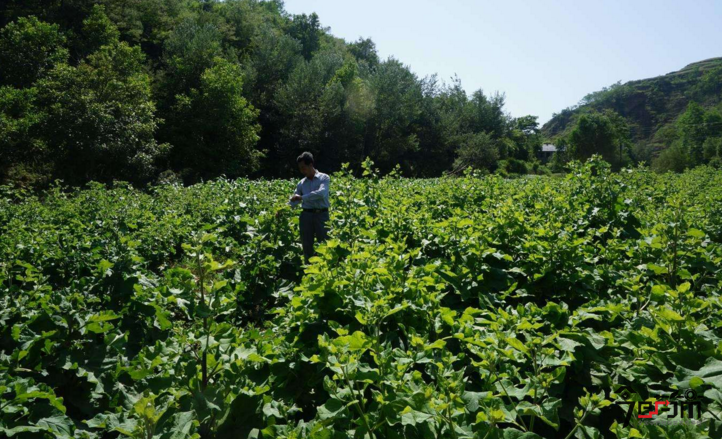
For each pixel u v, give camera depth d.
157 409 2.64
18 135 25.98
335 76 57.03
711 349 2.59
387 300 3.47
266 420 2.77
